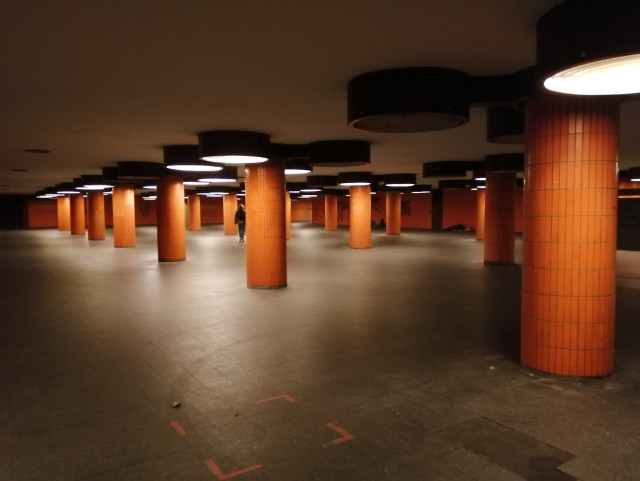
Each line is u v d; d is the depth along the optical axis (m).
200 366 5.86
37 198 48.88
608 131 5.05
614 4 3.25
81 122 8.55
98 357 6.22
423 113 5.27
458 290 11.06
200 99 6.76
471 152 13.52
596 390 5.01
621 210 21.16
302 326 7.78
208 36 4.26
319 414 4.48
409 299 10.02
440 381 5.30
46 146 11.85
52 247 23.25
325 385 5.21
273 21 3.93
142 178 15.53
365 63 5.09
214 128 9.20
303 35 4.25
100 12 3.71
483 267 15.18
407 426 4.22
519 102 5.61
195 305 9.49
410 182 21.66
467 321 8.07
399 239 27.81
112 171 16.98
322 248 21.95
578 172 5.09
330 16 3.84
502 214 15.71
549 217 5.28
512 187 15.66
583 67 3.56
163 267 15.47
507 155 13.76
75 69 5.26
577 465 3.57
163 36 4.25
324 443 3.93
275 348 6.59
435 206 40.16
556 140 5.15
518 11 3.75
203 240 27.20
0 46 4.49
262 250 11.38
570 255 5.21
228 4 3.57
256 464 3.61
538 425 4.23
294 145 11.40
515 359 6.05
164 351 6.47
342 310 8.98
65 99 6.73
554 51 3.66
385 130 6.26
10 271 14.62
